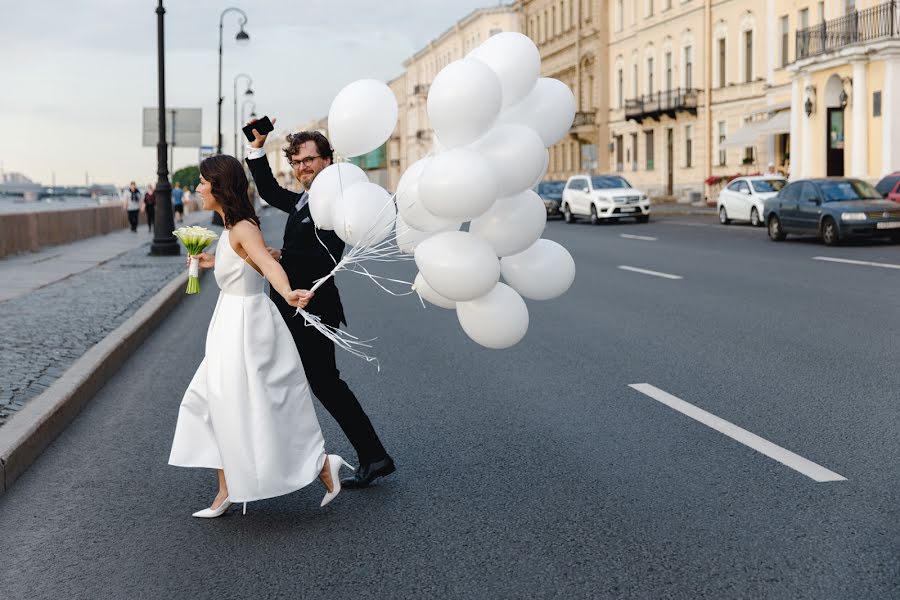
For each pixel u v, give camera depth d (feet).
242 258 14.96
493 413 21.84
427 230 15.24
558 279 16.30
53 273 58.54
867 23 108.17
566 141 217.56
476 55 15.39
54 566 13.55
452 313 40.14
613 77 193.06
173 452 15.08
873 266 52.24
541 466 17.61
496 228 15.17
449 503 15.74
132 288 48.85
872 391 22.85
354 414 16.75
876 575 12.24
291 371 15.29
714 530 14.02
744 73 143.64
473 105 13.88
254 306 15.10
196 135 84.38
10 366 26.32
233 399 14.71
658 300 41.27
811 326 32.89
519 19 254.88
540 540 13.89
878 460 17.26
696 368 26.32
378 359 29.22
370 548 13.85
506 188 14.69
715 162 153.38
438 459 18.31
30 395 22.61
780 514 14.60
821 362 26.55
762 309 37.45
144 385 26.73
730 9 145.79
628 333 32.78
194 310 44.96
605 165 197.36
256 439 14.73
